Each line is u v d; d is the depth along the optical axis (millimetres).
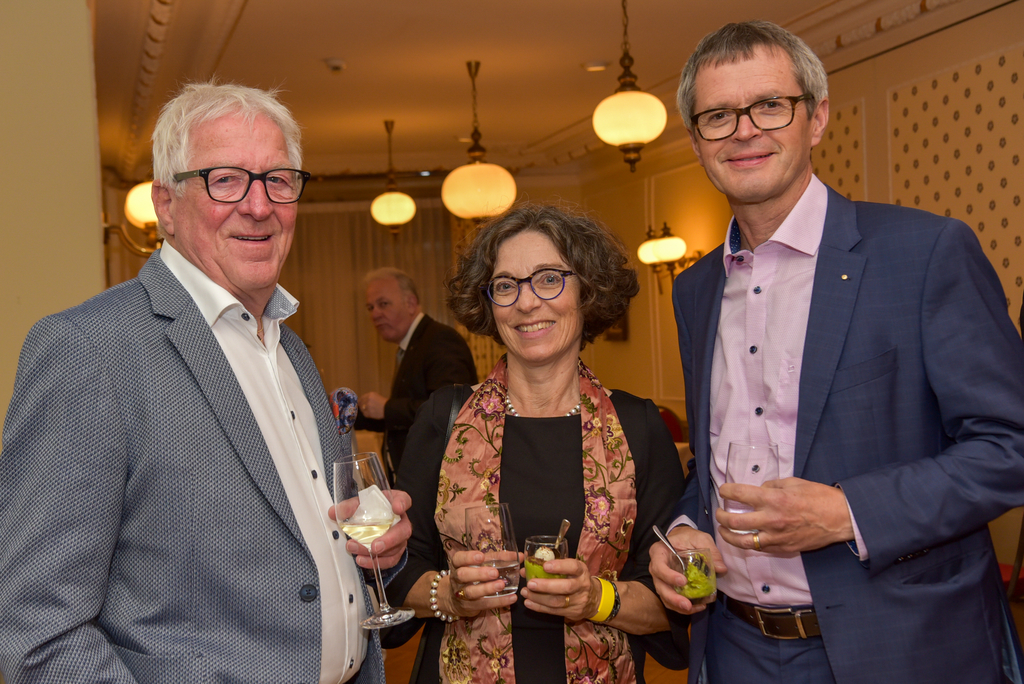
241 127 1371
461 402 1870
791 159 1510
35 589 1098
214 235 1367
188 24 4816
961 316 1390
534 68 5973
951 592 1404
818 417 1453
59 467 1132
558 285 1751
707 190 7250
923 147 4801
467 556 1479
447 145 8422
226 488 1255
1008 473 1325
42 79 2824
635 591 1647
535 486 1740
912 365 1433
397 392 4172
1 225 2773
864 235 1515
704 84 1552
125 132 6969
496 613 1638
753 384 1591
